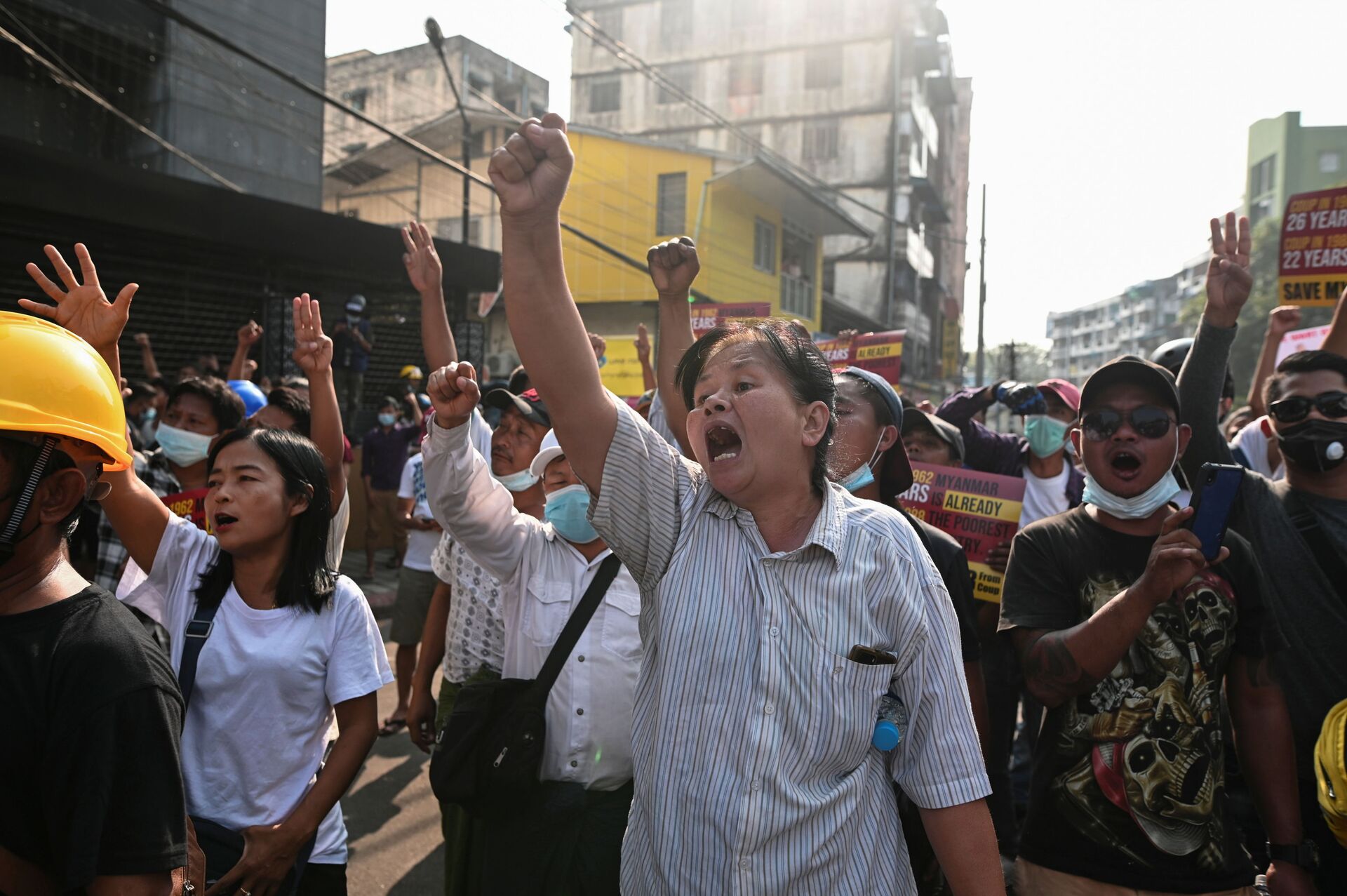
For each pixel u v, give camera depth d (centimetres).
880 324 3172
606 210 2284
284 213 1139
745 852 140
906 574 150
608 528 153
